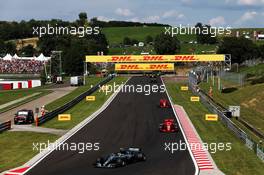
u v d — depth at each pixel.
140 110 83.06
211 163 42.09
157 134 58.75
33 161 42.28
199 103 92.69
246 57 168.62
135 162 41.81
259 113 81.06
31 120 69.38
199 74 141.62
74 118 74.19
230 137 56.72
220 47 171.62
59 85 138.25
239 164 41.94
